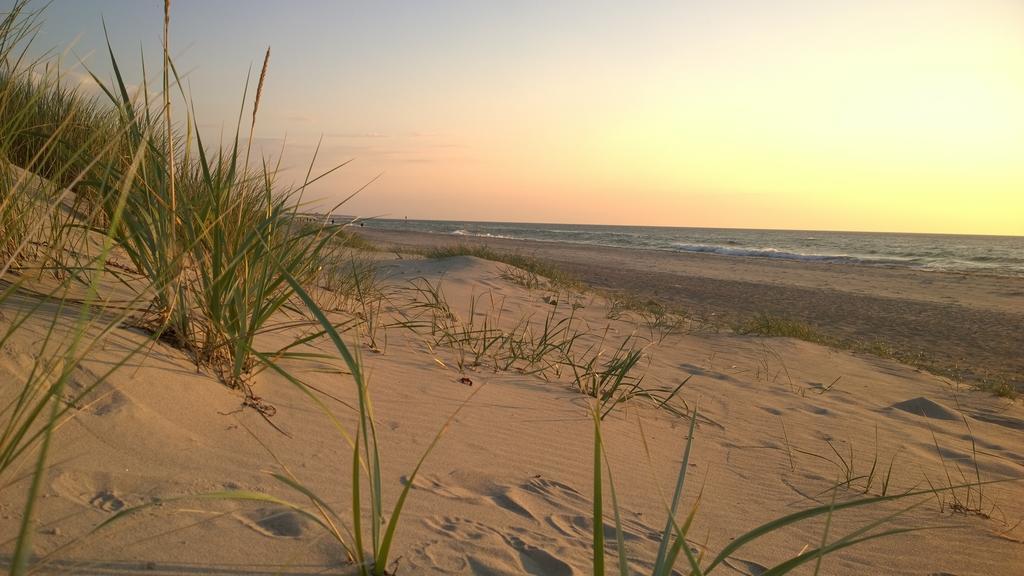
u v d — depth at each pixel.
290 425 2.35
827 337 9.88
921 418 5.11
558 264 24.03
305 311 4.15
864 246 59.44
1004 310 14.83
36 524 1.37
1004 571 2.34
